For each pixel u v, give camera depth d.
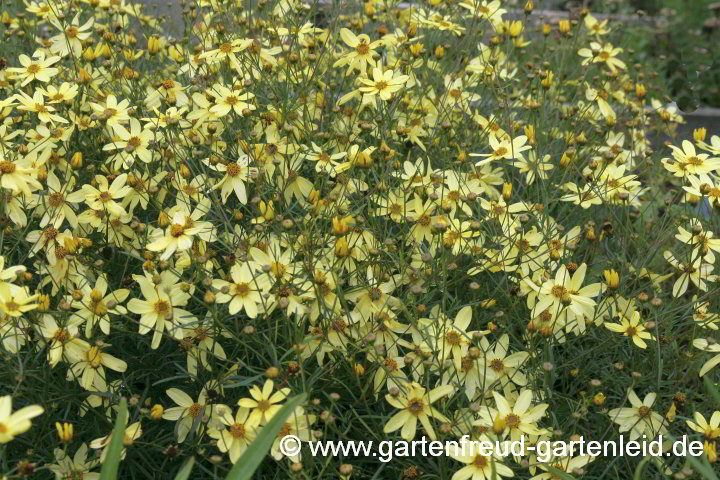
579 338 2.94
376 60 3.44
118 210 2.69
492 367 2.57
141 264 2.82
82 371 2.43
